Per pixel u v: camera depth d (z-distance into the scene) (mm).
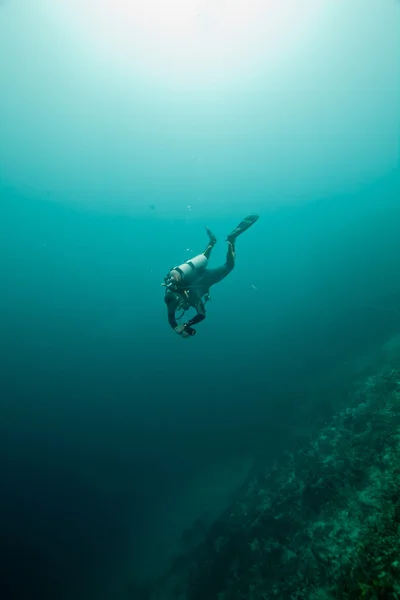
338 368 24234
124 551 26703
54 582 27250
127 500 31844
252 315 55562
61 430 42688
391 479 8414
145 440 37375
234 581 11484
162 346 55406
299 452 15203
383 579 5746
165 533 24234
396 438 9703
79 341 54562
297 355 34312
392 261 38375
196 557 16922
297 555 9359
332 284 46312
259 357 40375
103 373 51031
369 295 34406
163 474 32094
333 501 9773
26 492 36281
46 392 46969
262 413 28578
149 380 47969
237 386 36906
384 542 6504
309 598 7621
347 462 10703
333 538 8492
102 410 44312
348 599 6273
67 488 35844
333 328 33188
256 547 11680
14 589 27594
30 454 40250
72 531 31250
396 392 12336
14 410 44344
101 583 24859
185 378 45312
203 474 27766
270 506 13156
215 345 51000
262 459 20094
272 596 8922
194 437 33406
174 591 16234
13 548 31031
